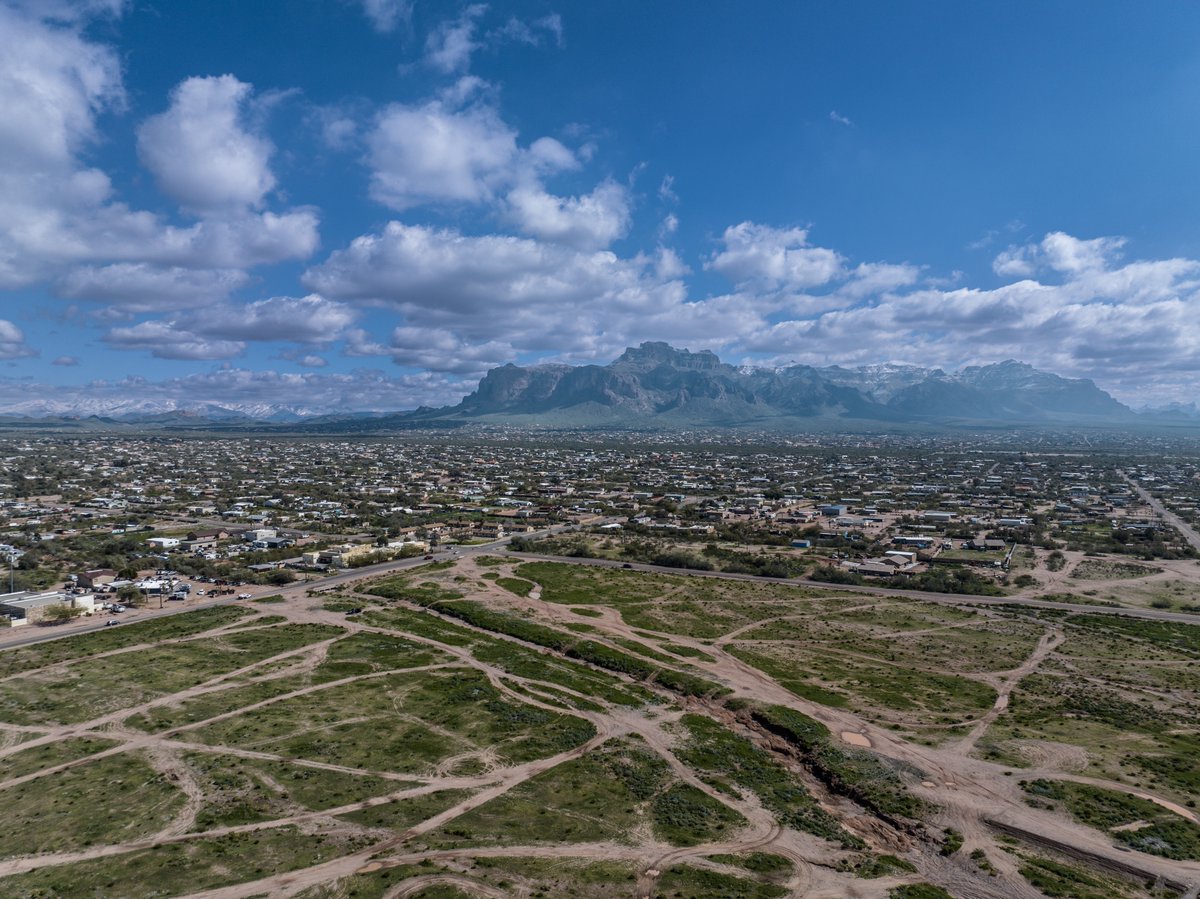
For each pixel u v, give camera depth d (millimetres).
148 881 61844
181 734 93312
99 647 128000
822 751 91625
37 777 81250
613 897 60688
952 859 68938
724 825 74188
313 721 98375
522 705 106250
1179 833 72625
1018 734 96875
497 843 69062
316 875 63125
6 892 59844
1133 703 108812
